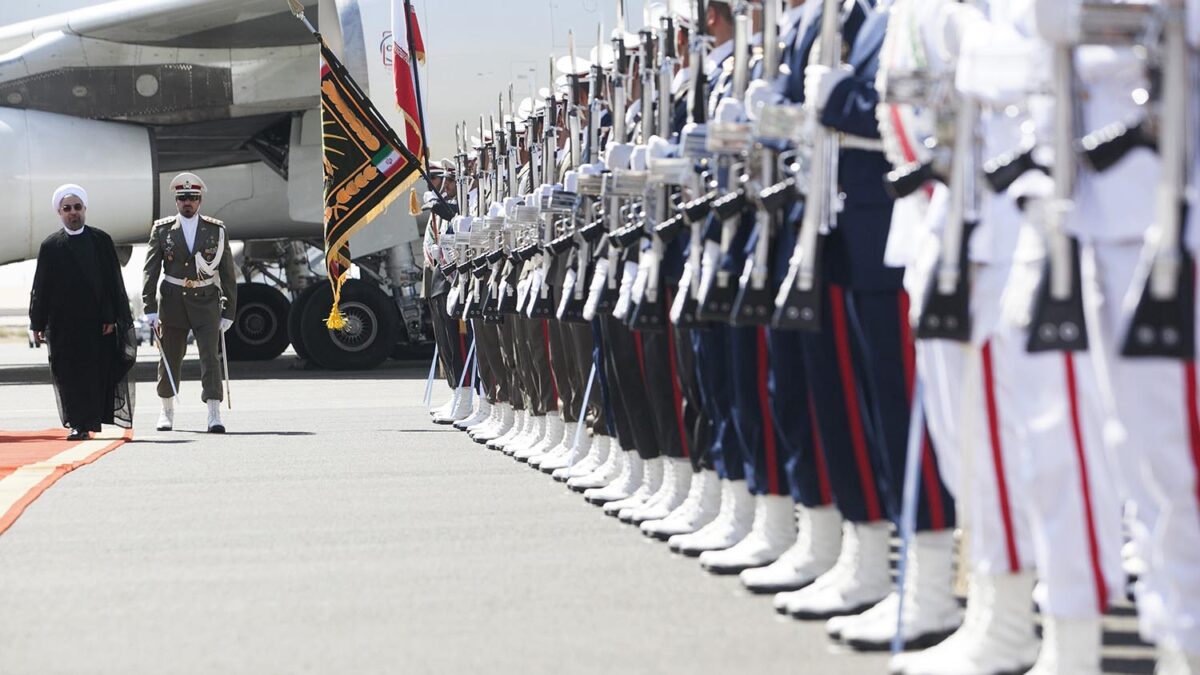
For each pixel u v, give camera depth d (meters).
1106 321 11.51
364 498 27.70
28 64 63.31
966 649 14.79
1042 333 11.62
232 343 78.38
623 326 24.77
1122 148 11.27
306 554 21.94
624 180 22.05
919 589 16.05
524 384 34.16
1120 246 11.40
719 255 19.27
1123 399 11.39
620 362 24.92
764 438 19.81
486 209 38.25
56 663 15.76
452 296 39.12
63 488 29.88
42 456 35.31
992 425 14.39
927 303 13.61
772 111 16.16
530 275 31.45
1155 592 12.10
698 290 20.23
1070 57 11.42
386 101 62.75
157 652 16.12
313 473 31.61
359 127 42.53
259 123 67.00
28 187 61.69
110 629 17.30
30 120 62.12
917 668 14.73
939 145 13.64
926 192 14.62
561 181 30.16
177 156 67.62
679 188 21.84
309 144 65.75
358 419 44.50
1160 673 12.39
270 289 78.94
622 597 18.59
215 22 63.06
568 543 22.62
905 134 14.66
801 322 15.85
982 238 13.61
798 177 16.33
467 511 25.92
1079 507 13.38
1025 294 12.10
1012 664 14.62
